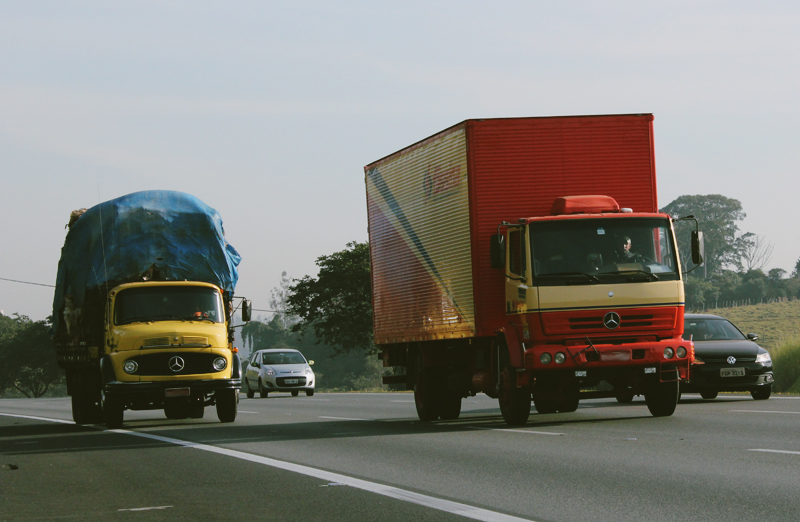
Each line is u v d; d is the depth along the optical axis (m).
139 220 25.09
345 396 45.00
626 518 9.02
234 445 17.52
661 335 18.88
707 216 189.88
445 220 21.50
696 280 168.00
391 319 25.06
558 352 18.42
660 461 12.86
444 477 12.24
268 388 46.31
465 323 20.61
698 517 8.91
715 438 15.42
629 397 20.61
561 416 22.25
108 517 9.95
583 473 12.09
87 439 20.17
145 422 26.25
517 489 11.02
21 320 159.75
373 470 13.16
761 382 24.97
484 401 33.38
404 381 25.06
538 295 18.56
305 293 83.12
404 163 23.84
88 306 24.77
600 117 20.62
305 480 12.32
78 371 26.38
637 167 20.67
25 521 9.80
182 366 23.36
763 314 116.62
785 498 9.70
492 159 20.30
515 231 19.50
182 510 10.25
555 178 20.38
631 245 19.05
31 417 32.03
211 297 24.61
